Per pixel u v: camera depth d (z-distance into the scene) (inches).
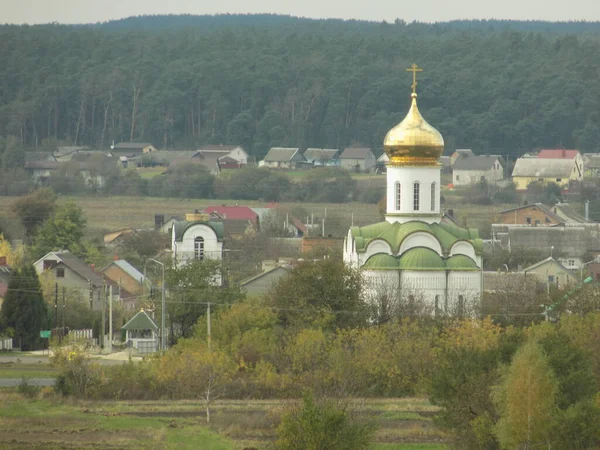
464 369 5890.8
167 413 6875.0
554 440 5516.7
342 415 5516.7
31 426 6540.4
